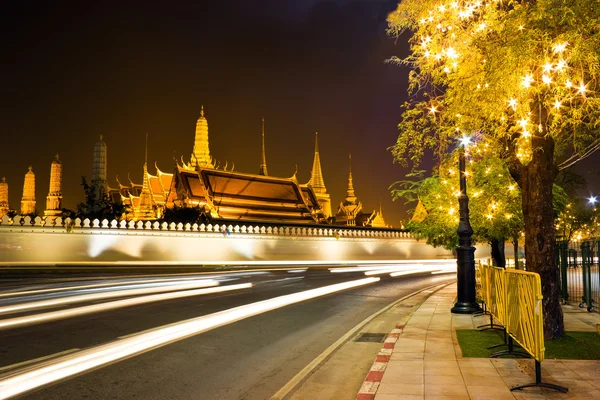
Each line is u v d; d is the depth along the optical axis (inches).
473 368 292.8
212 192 2425.0
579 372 279.0
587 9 300.5
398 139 423.8
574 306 615.8
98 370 295.9
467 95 354.9
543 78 308.7
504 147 404.5
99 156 2915.8
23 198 4207.7
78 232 1475.1
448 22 361.7
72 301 629.9
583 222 1217.4
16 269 1246.3
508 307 313.3
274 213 2573.8
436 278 1203.2
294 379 287.0
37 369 295.7
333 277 1167.6
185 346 368.2
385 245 2213.3
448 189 738.8
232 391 261.3
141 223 1599.4
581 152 389.7
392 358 323.6
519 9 313.6
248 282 977.5
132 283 917.2
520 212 684.7
